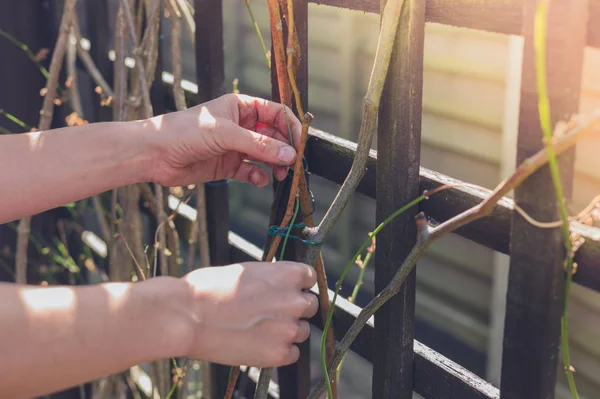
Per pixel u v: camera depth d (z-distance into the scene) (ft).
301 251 3.14
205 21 3.46
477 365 7.20
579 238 2.30
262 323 2.38
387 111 2.62
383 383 2.85
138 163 2.92
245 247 3.65
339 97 8.32
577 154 5.86
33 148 2.88
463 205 2.55
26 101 4.83
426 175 2.66
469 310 7.32
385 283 2.75
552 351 2.40
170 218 3.67
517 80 6.18
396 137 2.62
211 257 3.72
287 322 2.41
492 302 6.93
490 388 2.62
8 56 4.73
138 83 3.67
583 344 6.24
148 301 2.29
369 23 7.70
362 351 2.98
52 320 2.21
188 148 2.89
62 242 5.08
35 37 4.76
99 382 4.33
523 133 2.29
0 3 4.64
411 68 2.56
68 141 2.90
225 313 2.35
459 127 7.01
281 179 2.95
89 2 4.51
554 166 2.13
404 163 2.63
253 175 3.13
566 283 2.27
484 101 6.65
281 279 2.42
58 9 4.60
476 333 7.24
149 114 3.61
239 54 10.09
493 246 2.49
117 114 3.78
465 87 6.84
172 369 4.07
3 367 2.18
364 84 7.97
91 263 4.83
